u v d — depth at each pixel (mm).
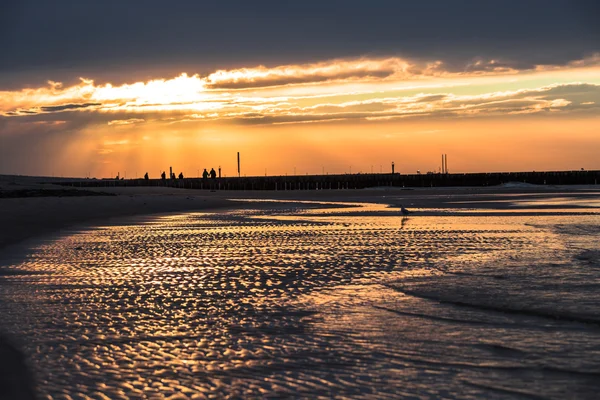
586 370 10062
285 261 21641
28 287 17141
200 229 34156
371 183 148125
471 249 24203
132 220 40781
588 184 148875
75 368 10172
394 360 10578
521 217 40906
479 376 9812
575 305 14211
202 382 9555
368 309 14188
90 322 13195
